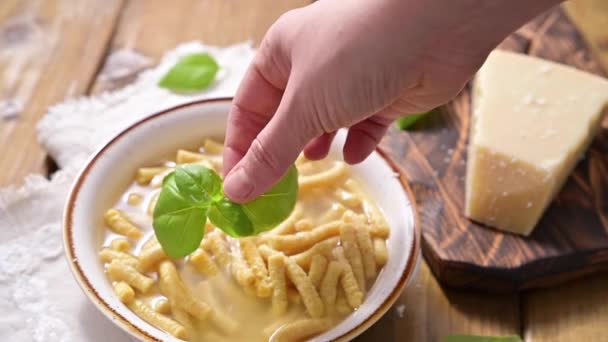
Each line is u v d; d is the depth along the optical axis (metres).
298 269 0.59
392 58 0.51
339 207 0.64
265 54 0.56
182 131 0.66
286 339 0.57
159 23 0.81
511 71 0.73
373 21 0.51
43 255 0.64
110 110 0.73
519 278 0.65
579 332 0.63
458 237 0.66
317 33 0.52
